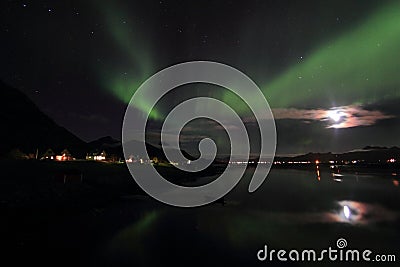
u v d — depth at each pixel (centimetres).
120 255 1379
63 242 1531
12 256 1290
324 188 5300
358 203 3403
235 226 2061
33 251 1370
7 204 2088
